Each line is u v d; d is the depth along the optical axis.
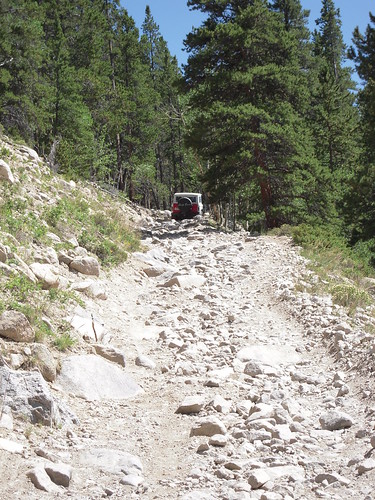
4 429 5.82
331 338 10.41
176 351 10.06
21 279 9.34
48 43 41.75
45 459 5.43
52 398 6.43
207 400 7.73
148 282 15.47
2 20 34.62
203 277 15.80
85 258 13.11
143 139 59.62
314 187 30.91
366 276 19.48
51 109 39.28
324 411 7.36
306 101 32.56
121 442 6.32
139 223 29.08
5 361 6.86
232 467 5.68
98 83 47.84
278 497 4.89
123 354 9.04
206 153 31.34
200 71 31.62
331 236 23.97
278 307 13.20
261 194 32.53
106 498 4.97
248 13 30.94
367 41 45.06
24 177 16.69
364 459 5.60
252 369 9.04
